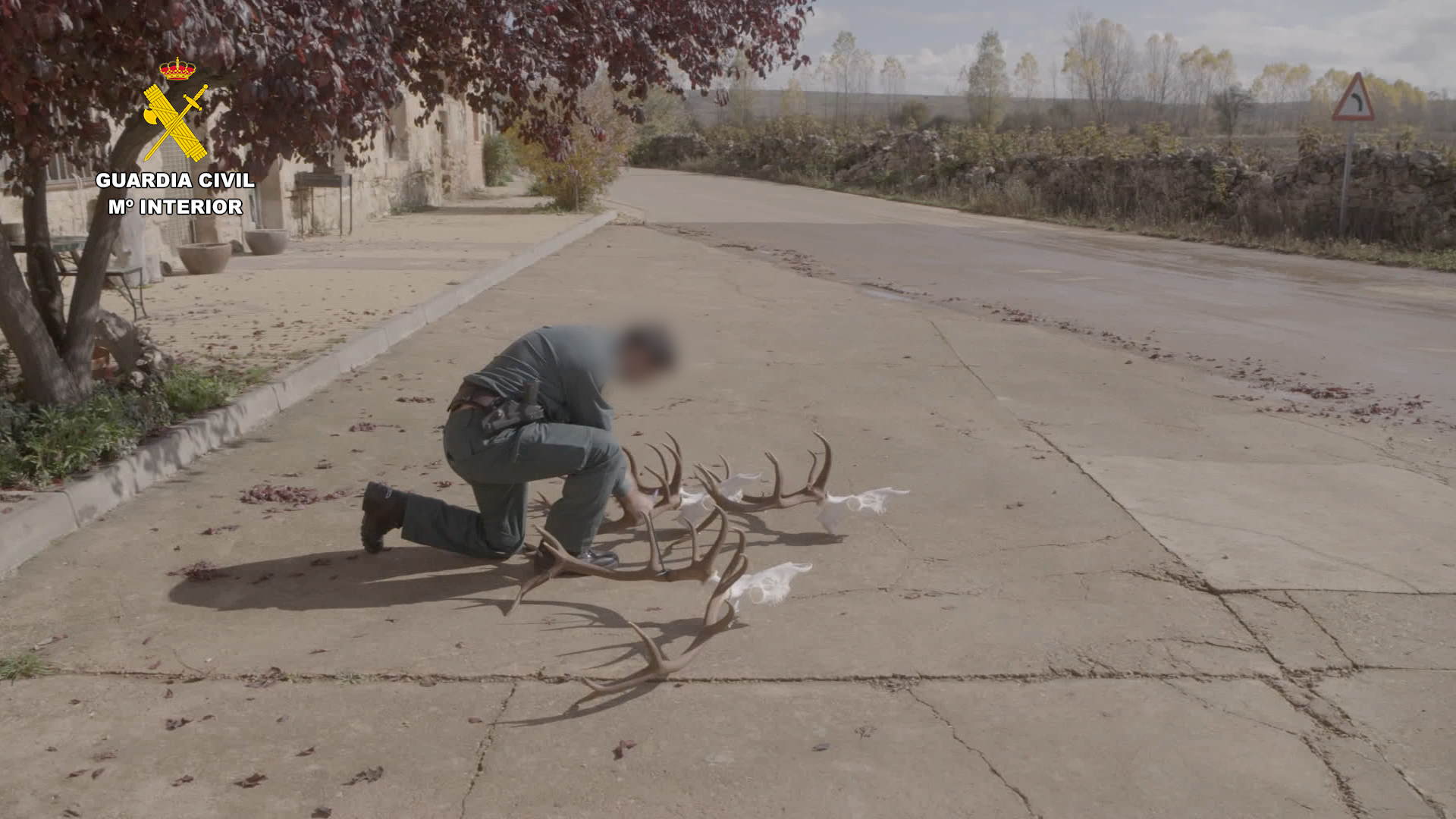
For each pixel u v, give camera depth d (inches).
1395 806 122.6
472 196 1228.5
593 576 185.0
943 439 274.4
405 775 126.6
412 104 1003.3
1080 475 244.5
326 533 202.4
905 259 687.1
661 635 164.1
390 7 228.1
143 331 275.7
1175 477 244.5
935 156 1307.8
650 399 309.0
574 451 172.6
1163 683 150.2
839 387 328.8
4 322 226.8
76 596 173.0
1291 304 513.0
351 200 740.0
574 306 462.9
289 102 188.5
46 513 192.7
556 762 129.6
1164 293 545.6
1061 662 155.7
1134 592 180.5
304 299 438.9
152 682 147.2
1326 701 145.7
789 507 207.5
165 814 118.8
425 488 227.8
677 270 597.3
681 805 121.5
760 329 417.7
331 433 266.5
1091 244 794.2
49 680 147.0
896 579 186.1
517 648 159.0
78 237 358.0
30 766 127.3
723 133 1984.5
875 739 135.3
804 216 1010.1
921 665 154.5
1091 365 368.5
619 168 1039.6
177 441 238.4
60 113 253.4
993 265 660.1
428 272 525.3
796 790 124.4
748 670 152.6
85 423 218.7
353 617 168.4
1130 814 120.7
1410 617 171.3
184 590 176.4
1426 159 732.0
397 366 340.2
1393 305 512.7
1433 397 330.3
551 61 262.8
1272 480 243.4
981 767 129.6
